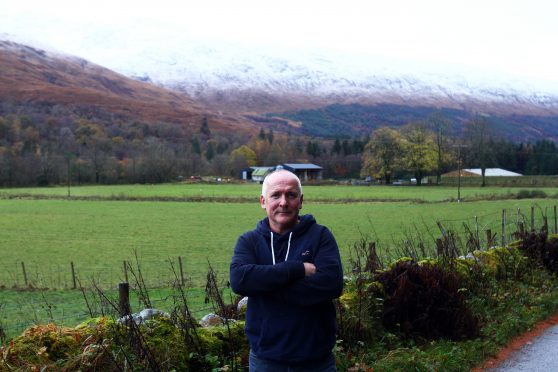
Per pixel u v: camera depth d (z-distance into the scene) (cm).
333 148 19200
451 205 6600
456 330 809
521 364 754
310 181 13925
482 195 8012
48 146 15600
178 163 15462
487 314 934
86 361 482
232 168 16562
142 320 570
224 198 8262
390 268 872
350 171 16975
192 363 562
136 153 15812
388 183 12862
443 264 970
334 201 7662
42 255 3359
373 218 5300
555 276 1273
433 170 12888
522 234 1398
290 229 461
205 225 5038
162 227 4884
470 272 1035
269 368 433
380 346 738
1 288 2192
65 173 12950
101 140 16888
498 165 14725
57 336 505
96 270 2767
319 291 426
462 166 13050
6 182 12188
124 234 4394
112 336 524
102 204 7506
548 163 14488
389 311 793
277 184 454
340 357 679
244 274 429
